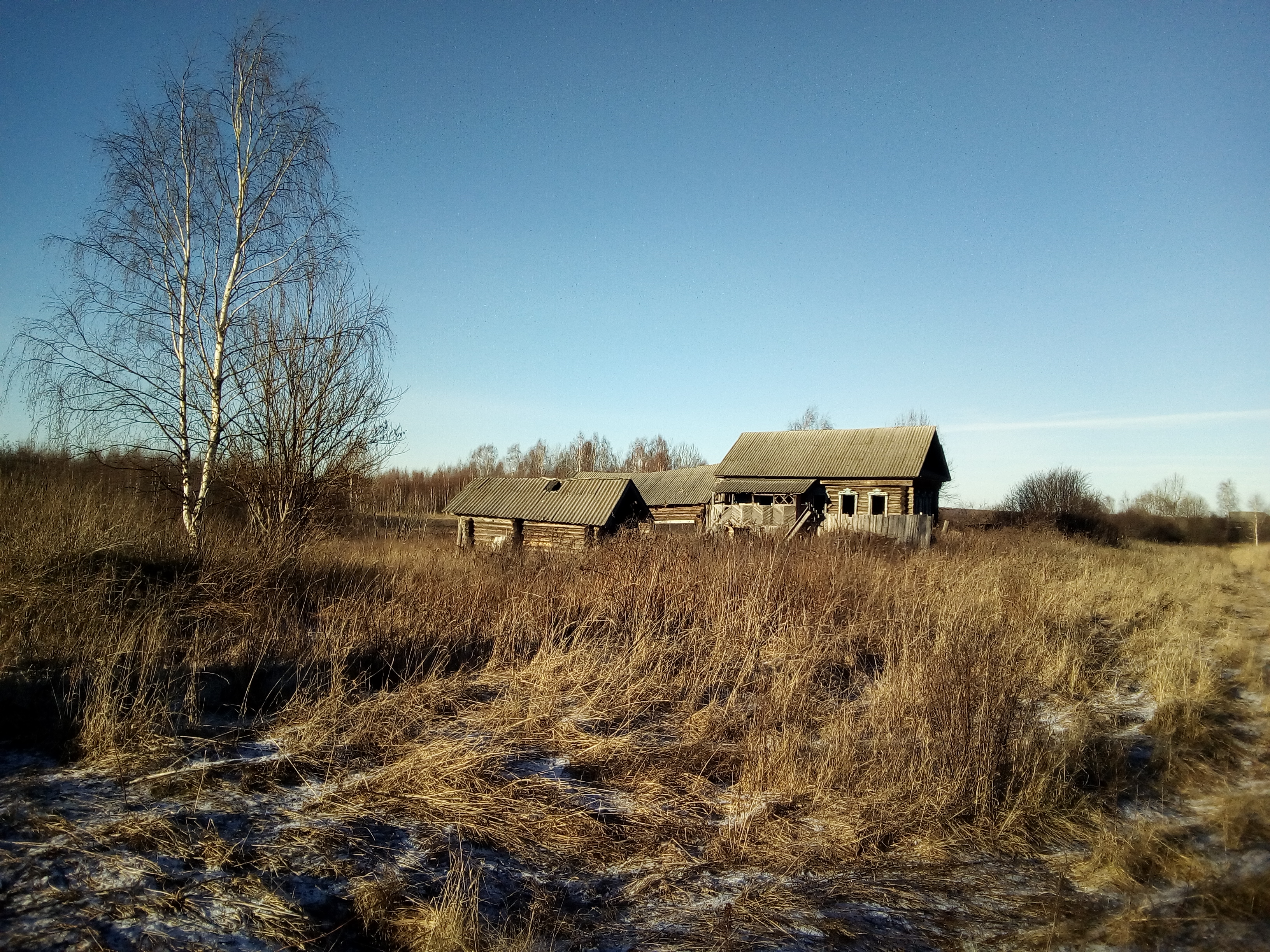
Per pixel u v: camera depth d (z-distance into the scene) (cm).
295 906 391
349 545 1537
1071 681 927
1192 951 393
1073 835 553
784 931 414
